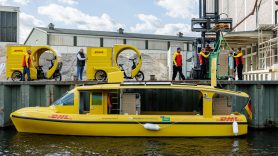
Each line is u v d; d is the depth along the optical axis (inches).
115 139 527.8
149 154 455.2
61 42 1855.3
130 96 557.3
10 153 462.6
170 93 666.8
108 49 724.0
